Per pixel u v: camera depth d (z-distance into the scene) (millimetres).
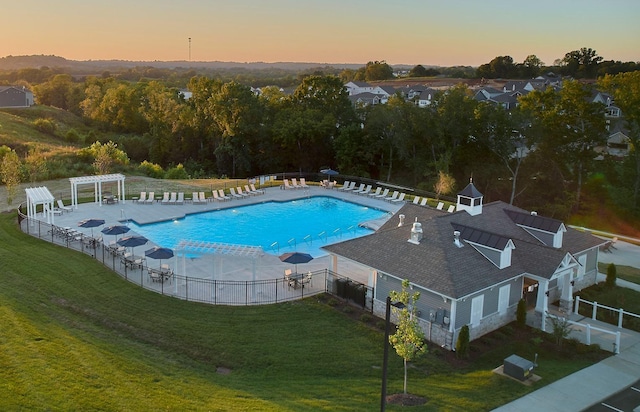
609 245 38531
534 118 56281
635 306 27062
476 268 23484
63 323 20000
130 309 22875
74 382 15094
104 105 101500
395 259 24516
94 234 34594
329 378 18453
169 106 82750
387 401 16719
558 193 59469
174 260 30219
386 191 50000
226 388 16719
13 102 104375
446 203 47250
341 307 24797
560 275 24938
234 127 73375
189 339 20578
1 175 47875
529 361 19688
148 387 15742
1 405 13242
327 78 77188
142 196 44500
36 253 28828
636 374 20062
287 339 21297
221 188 52812
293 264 28625
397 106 64250
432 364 20109
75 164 58031
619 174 55938
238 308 24047
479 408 16797
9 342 16797
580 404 17594
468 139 61438
